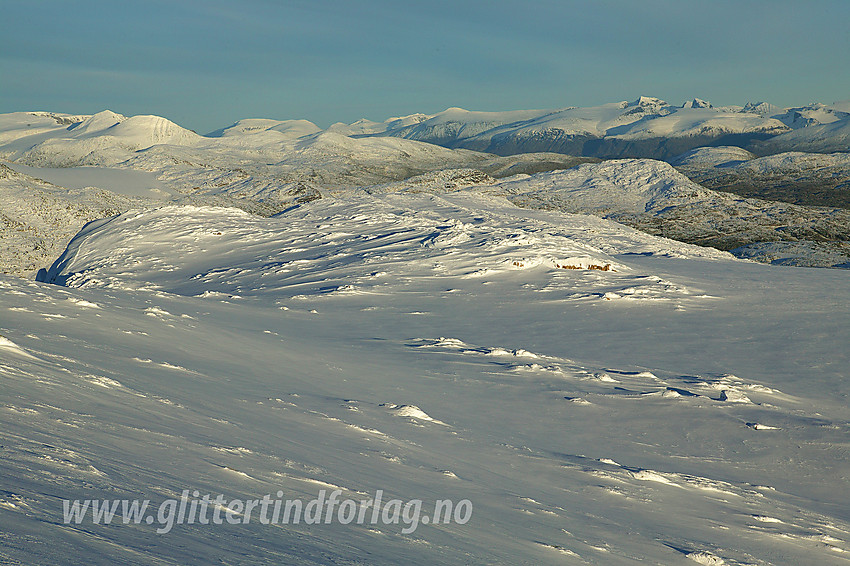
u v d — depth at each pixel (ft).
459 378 78.59
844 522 45.62
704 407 74.43
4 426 21.83
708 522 38.47
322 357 79.30
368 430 43.29
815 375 98.73
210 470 23.80
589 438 60.34
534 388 77.20
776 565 32.40
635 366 99.66
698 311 145.69
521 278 175.32
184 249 223.92
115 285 175.83
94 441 23.38
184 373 49.26
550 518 31.71
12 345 38.45
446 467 38.06
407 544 21.13
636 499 40.78
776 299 158.71
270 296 154.51
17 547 11.77
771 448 63.05
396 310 140.05
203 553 14.76
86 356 44.80
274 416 40.98
